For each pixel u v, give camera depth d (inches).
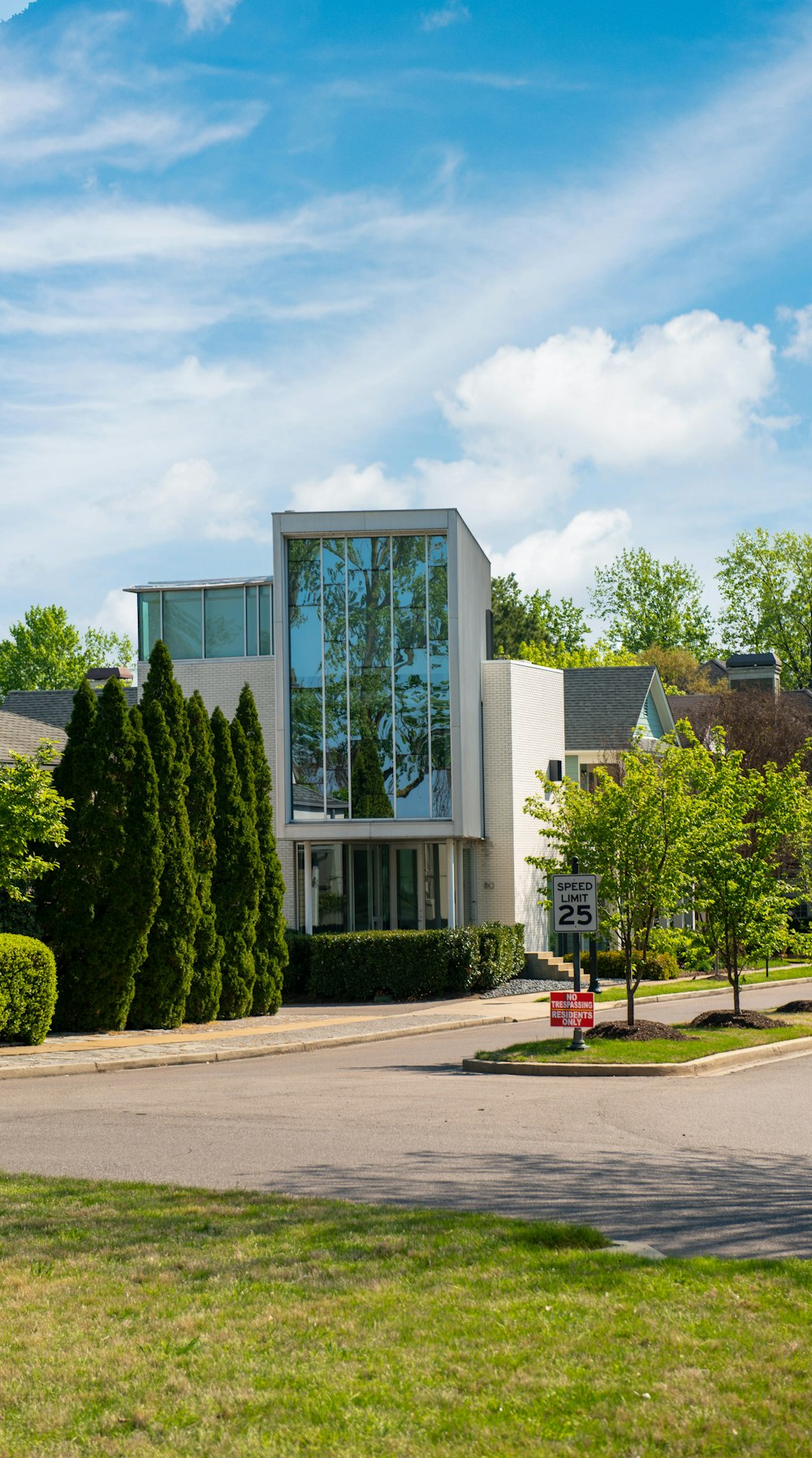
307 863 1354.6
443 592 1354.6
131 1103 585.9
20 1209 347.3
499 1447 191.8
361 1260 292.8
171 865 981.8
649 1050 762.2
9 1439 198.5
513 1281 274.1
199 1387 217.6
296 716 1362.0
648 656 2970.0
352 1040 933.8
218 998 1032.2
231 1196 361.1
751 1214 343.6
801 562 3115.2
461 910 1439.5
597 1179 391.5
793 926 1846.7
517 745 1525.6
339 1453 190.5
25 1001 842.8
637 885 843.4
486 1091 629.3
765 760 1882.4
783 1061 786.2
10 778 840.9
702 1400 207.3
